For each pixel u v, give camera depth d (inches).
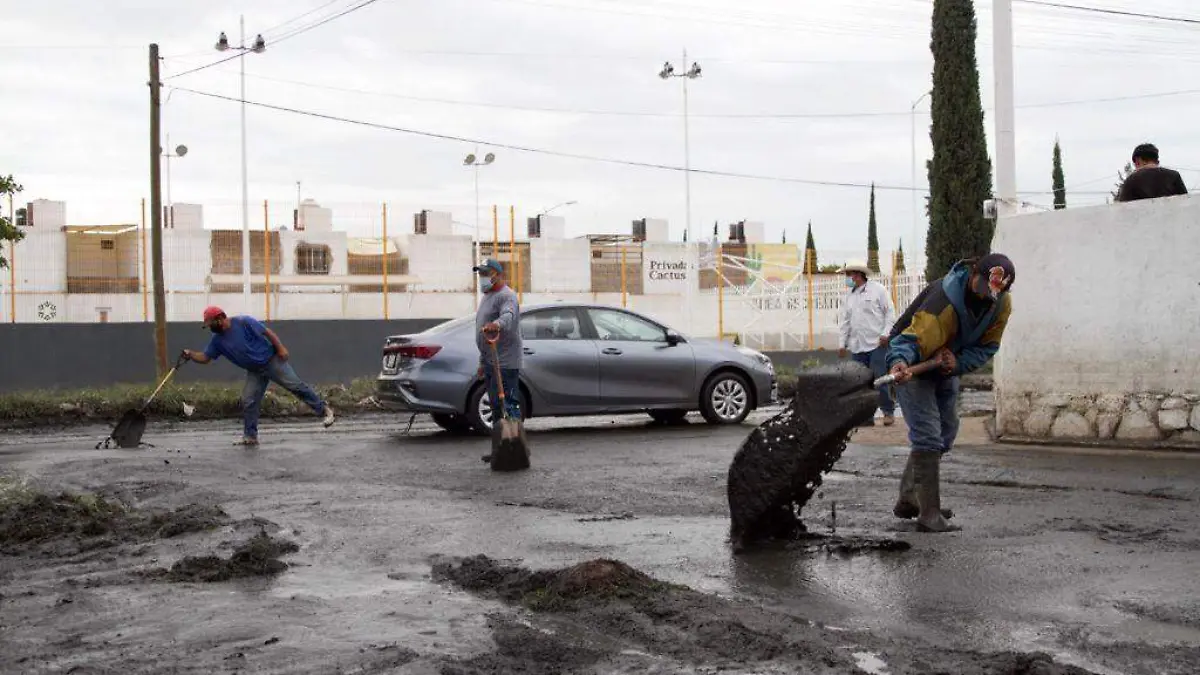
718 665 165.9
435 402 543.5
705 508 310.3
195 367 1020.5
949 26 880.3
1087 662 165.5
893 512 291.0
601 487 354.6
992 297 252.2
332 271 1887.3
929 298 261.3
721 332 1435.8
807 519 284.7
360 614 201.9
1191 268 399.5
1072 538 254.7
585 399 555.8
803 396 247.3
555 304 565.6
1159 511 287.1
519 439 404.8
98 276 1769.2
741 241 2876.5
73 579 234.7
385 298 1315.2
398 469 415.8
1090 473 352.8
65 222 2065.7
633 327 577.0
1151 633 179.8
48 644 185.8
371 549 261.7
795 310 1438.2
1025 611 194.1
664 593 205.9
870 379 247.1
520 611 202.4
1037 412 438.6
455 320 570.3
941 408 277.7
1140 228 411.5
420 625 193.6
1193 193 399.9
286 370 541.6
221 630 191.9
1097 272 422.3
